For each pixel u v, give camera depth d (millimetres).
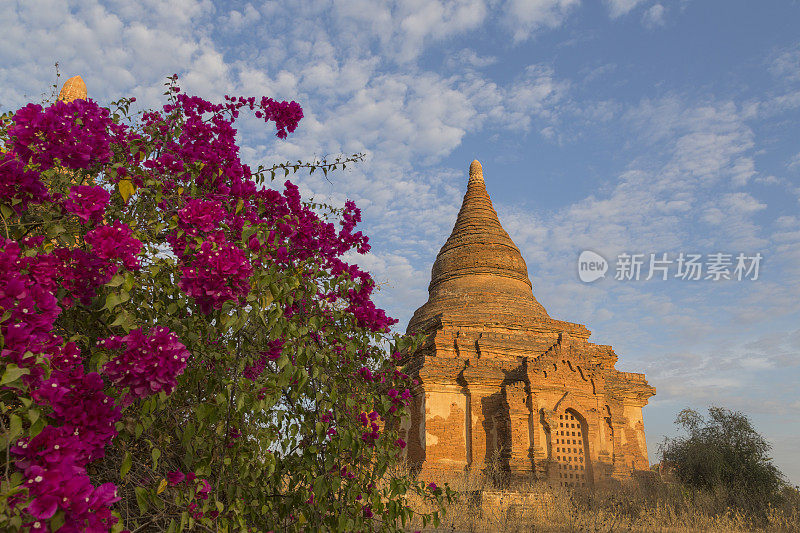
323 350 5473
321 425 5098
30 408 3146
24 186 3697
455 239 39719
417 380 28438
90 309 4285
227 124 6215
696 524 20844
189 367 4387
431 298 37594
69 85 18688
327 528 5312
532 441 26609
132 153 5121
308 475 5336
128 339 3518
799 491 26703
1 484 2893
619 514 21656
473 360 29250
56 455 3006
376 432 5699
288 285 4852
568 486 26406
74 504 2846
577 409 27797
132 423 4172
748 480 27859
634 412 31078
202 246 3979
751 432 30094
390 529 5695
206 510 4305
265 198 6059
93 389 3369
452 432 27594
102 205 3984
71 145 4062
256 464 4961
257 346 4883
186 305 4469
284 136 6844
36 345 3078
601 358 32688
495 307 34219
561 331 33781
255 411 4578
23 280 3270
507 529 18172
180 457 4812
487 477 24750
